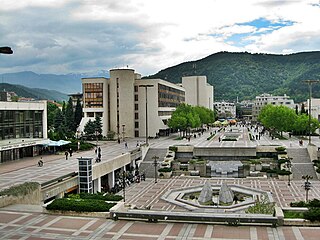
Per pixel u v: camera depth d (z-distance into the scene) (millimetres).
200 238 26516
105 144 113625
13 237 27312
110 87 141125
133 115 141500
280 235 26922
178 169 84750
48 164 68938
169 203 55156
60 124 140625
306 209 33469
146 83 142125
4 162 72125
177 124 132625
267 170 80250
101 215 32219
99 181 62812
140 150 91062
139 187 68625
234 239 26203
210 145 105500
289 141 118000
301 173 77312
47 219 31641
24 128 84375
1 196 36562
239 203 52781
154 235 27344
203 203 54344
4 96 94562
